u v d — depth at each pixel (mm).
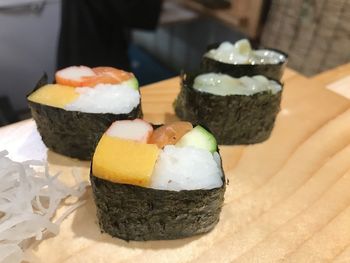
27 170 111
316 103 166
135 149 97
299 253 103
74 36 214
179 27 329
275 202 118
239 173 128
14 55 249
